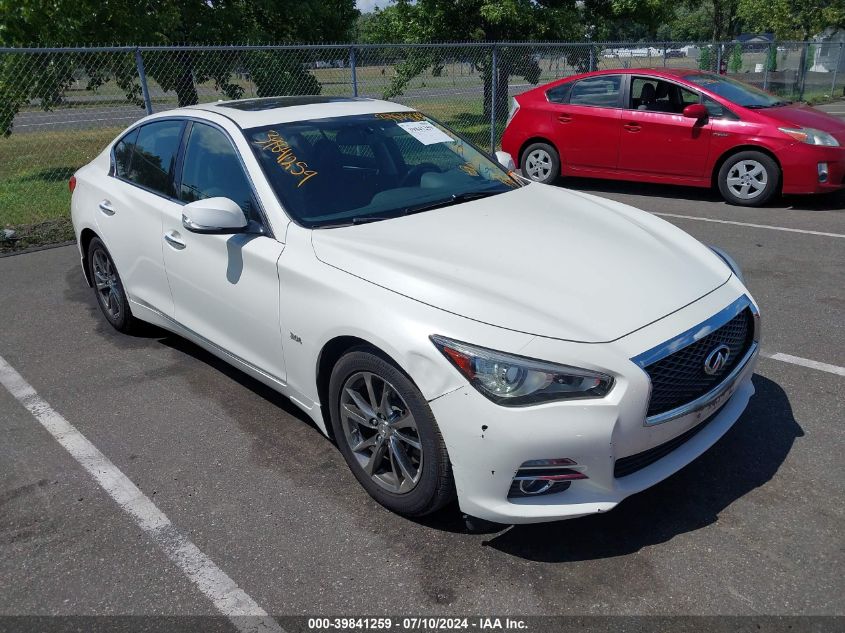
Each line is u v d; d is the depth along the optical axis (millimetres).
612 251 3178
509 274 2896
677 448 2873
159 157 4277
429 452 2695
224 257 3574
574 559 2713
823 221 7496
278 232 3348
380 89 11523
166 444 3627
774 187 8078
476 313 2652
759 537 2787
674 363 2682
